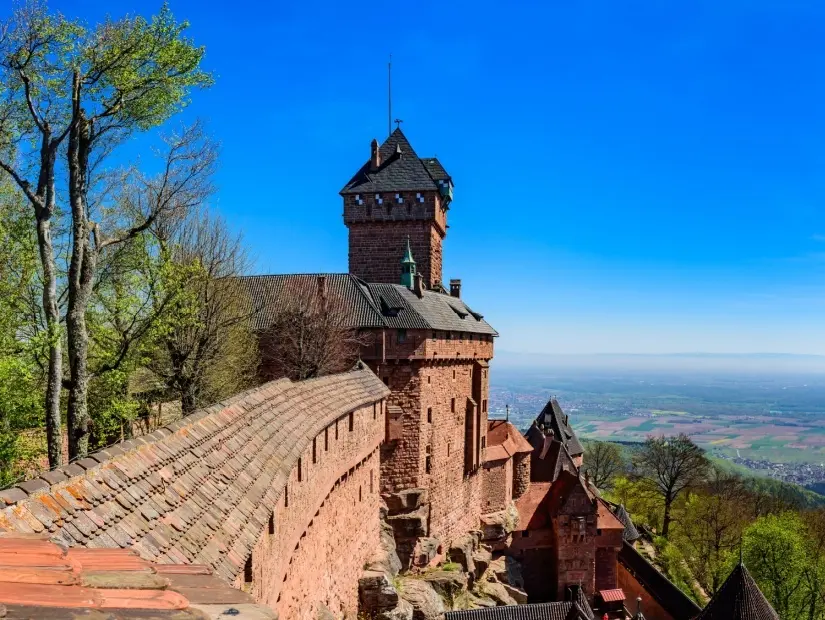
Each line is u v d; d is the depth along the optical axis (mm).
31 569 4352
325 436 21516
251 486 11922
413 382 43625
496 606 44281
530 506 59906
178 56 21703
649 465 95125
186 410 30812
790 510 82438
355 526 28375
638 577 62969
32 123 22688
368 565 30672
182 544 8305
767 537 56812
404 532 42688
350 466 26375
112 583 4379
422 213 56062
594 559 56062
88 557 5102
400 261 56688
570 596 55281
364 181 57406
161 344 31125
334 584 23969
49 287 20688
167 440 10477
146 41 21109
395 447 43344
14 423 24422
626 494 97438
